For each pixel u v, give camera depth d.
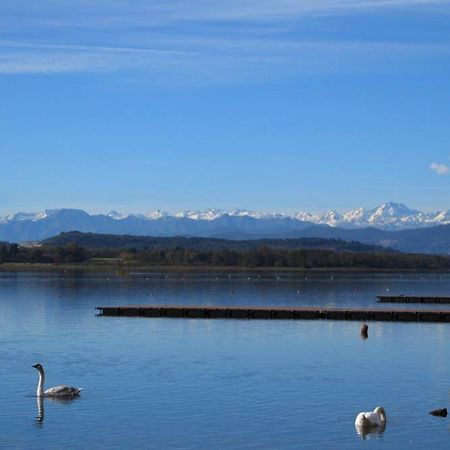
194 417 35.72
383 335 65.94
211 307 86.31
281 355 53.81
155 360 51.41
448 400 39.09
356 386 42.44
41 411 36.81
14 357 52.91
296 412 36.56
